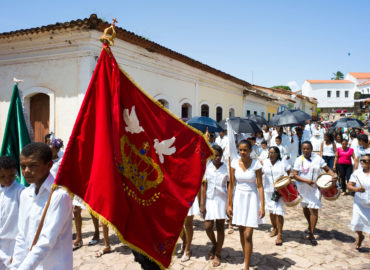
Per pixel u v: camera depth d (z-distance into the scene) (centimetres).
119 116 252
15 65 902
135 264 440
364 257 472
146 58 975
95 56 798
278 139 812
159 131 291
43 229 209
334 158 929
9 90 912
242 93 1745
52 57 837
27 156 216
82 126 240
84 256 468
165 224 278
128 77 274
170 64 1081
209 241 536
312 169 527
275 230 561
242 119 789
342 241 539
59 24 773
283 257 468
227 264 441
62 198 216
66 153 228
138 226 254
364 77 6191
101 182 229
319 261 455
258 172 417
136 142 274
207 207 437
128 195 256
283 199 509
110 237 549
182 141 307
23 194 238
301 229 604
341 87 6041
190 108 1241
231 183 438
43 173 222
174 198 287
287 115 855
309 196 527
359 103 4656
